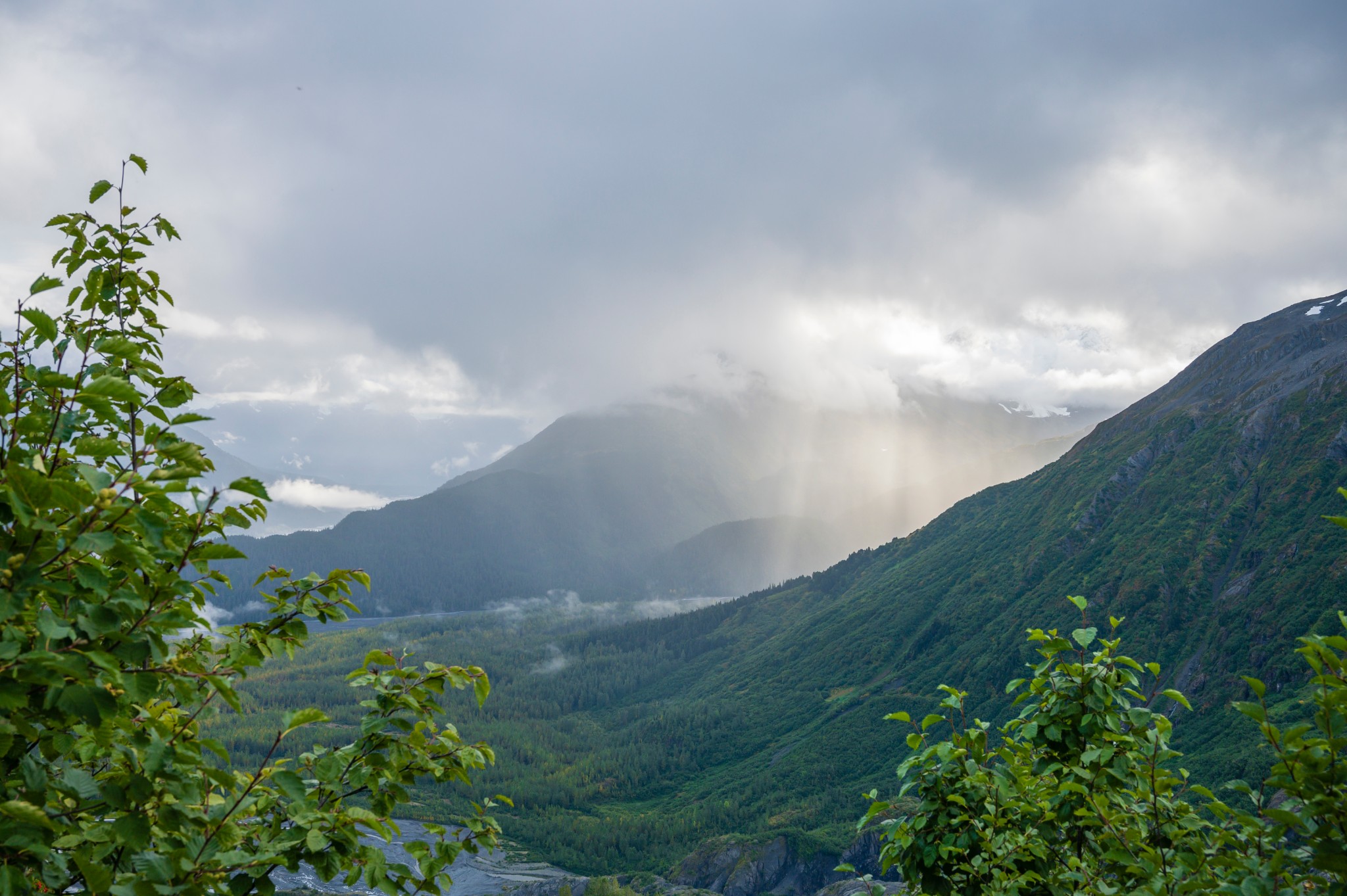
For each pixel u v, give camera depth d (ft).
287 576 23.44
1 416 16.42
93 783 16.57
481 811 24.48
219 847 18.39
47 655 14.34
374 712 23.03
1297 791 19.42
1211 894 20.63
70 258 24.88
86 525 15.48
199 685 20.36
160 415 19.92
